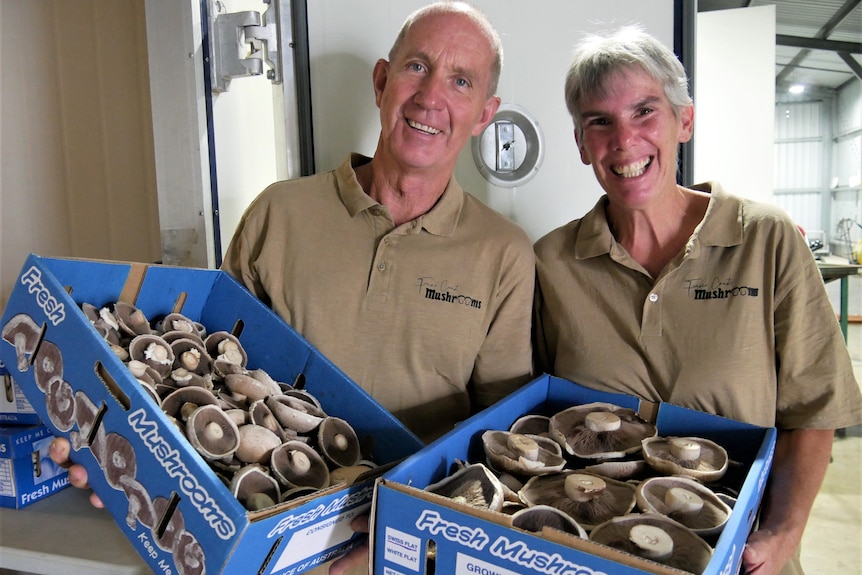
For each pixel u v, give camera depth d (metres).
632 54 0.98
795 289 0.96
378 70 1.22
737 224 1.00
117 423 0.71
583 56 1.04
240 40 1.43
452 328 1.11
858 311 6.80
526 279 1.14
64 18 1.50
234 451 0.76
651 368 1.04
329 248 1.15
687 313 1.01
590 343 1.09
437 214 1.14
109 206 1.59
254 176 1.77
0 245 1.45
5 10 1.41
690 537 0.64
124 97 1.57
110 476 0.73
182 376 0.91
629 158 1.00
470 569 0.59
